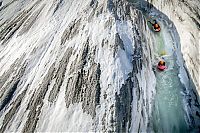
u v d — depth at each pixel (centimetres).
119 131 2058
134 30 2969
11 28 3756
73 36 2975
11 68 2988
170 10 3369
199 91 2400
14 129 2338
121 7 3269
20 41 3378
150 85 2552
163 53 2905
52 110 2314
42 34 3275
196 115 2314
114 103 2198
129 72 2497
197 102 2384
